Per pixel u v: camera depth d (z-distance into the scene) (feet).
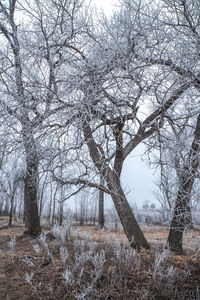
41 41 15.71
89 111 11.87
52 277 12.82
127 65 12.37
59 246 19.44
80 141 13.60
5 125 14.76
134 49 13.30
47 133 14.34
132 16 14.60
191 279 12.85
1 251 18.69
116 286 11.84
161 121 16.43
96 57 13.76
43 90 13.75
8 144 15.05
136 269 13.84
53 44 15.37
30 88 14.90
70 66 14.97
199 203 13.21
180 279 12.61
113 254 16.62
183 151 13.88
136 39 13.50
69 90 12.89
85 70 13.67
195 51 12.64
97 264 13.00
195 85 13.50
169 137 15.53
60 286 11.89
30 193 27.68
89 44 15.49
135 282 12.29
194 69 13.12
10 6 18.35
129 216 19.74
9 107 15.21
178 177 13.43
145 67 13.20
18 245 21.34
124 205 19.80
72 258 15.56
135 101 13.48
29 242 23.00
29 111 14.56
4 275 13.53
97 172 13.55
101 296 10.96
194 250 18.48
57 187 18.90
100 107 13.10
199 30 13.99
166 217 15.33
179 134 15.11
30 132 14.55
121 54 12.66
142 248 18.54
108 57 13.19
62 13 16.08
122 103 13.05
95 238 24.75
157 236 28.53
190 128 17.92
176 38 12.88
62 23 16.61
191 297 11.19
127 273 13.19
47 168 15.48
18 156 15.35
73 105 12.69
